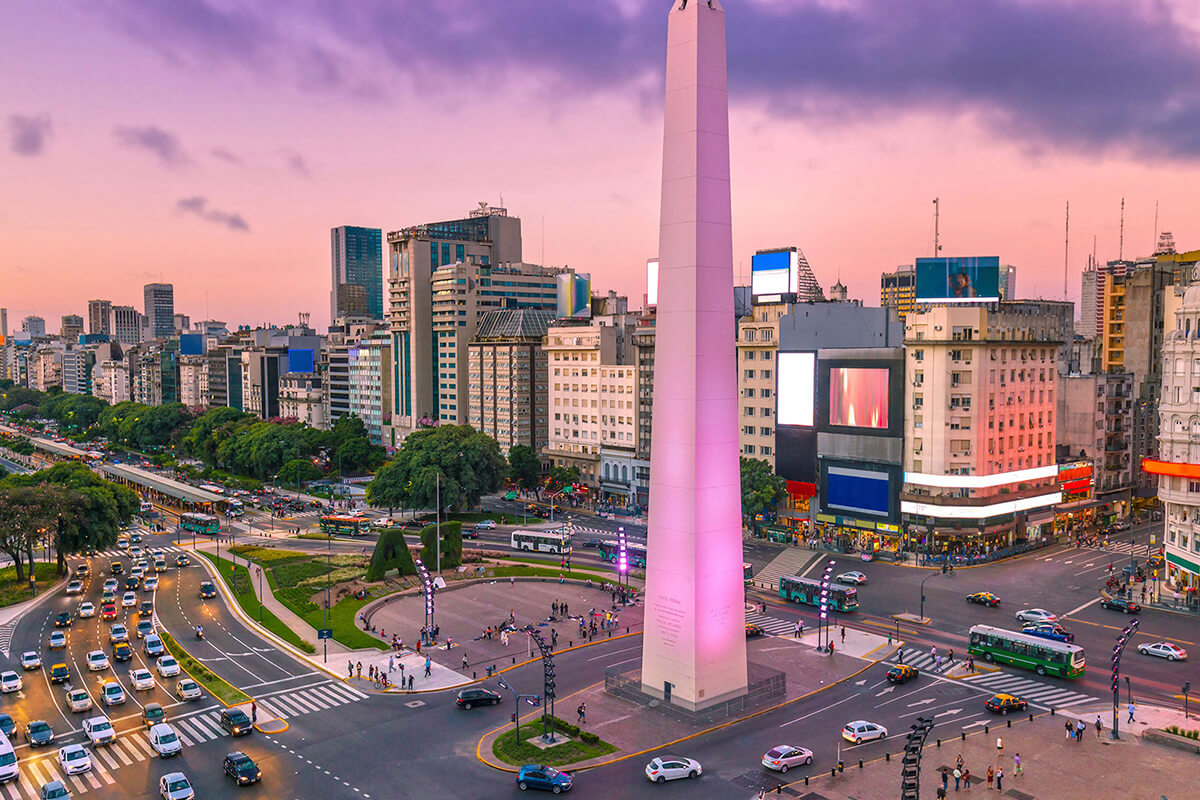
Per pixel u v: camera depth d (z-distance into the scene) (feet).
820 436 521.24
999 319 480.64
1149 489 608.60
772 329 554.46
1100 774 221.46
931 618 362.94
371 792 215.72
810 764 228.63
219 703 278.05
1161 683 287.07
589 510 630.33
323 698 282.56
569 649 330.75
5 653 329.93
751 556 479.82
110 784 221.05
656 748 240.12
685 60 256.32
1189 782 217.15
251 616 379.55
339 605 392.47
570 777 220.02
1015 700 264.11
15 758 228.63
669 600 266.77
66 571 464.24
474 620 370.94
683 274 258.37
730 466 265.95
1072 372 654.53
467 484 584.81
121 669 311.88
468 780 221.87
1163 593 388.16
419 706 274.77
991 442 478.59
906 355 482.69
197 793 215.31
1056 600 386.11
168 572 464.24
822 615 328.08
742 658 270.87
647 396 625.00
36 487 449.89
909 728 253.03
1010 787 214.48
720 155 260.21
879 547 484.33
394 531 443.32
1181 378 380.37
